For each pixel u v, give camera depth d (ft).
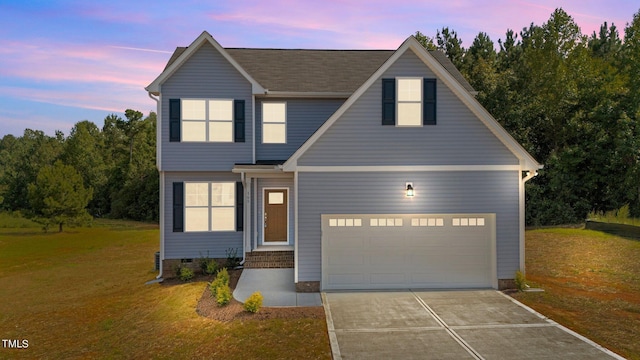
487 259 44.65
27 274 66.54
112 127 207.62
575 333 32.40
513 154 44.19
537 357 28.25
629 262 55.88
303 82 56.75
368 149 43.62
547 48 102.27
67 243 101.65
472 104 43.45
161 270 52.90
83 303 48.08
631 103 84.28
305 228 43.29
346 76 59.21
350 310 37.50
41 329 40.29
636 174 81.00
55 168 119.96
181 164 51.88
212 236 53.52
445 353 28.84
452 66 63.98
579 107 93.91
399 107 43.98
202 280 48.91
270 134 55.26
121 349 33.76
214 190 53.52
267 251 51.47
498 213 44.14
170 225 53.06
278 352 29.32
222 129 52.47
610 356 28.35
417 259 44.45
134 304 45.03
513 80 105.91
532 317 35.94
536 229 84.07
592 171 87.40
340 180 43.52
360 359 27.94
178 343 32.71
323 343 30.50
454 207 43.93
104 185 169.48
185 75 51.93
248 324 33.88
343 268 44.09
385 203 43.75
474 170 43.96
